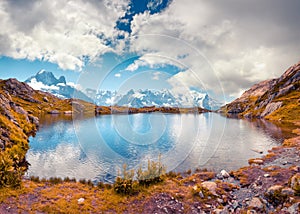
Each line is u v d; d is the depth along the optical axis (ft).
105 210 37.42
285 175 52.80
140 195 42.37
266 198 39.14
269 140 128.26
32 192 44.19
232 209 37.42
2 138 80.74
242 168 66.80
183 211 36.40
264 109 403.95
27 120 156.04
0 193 40.60
